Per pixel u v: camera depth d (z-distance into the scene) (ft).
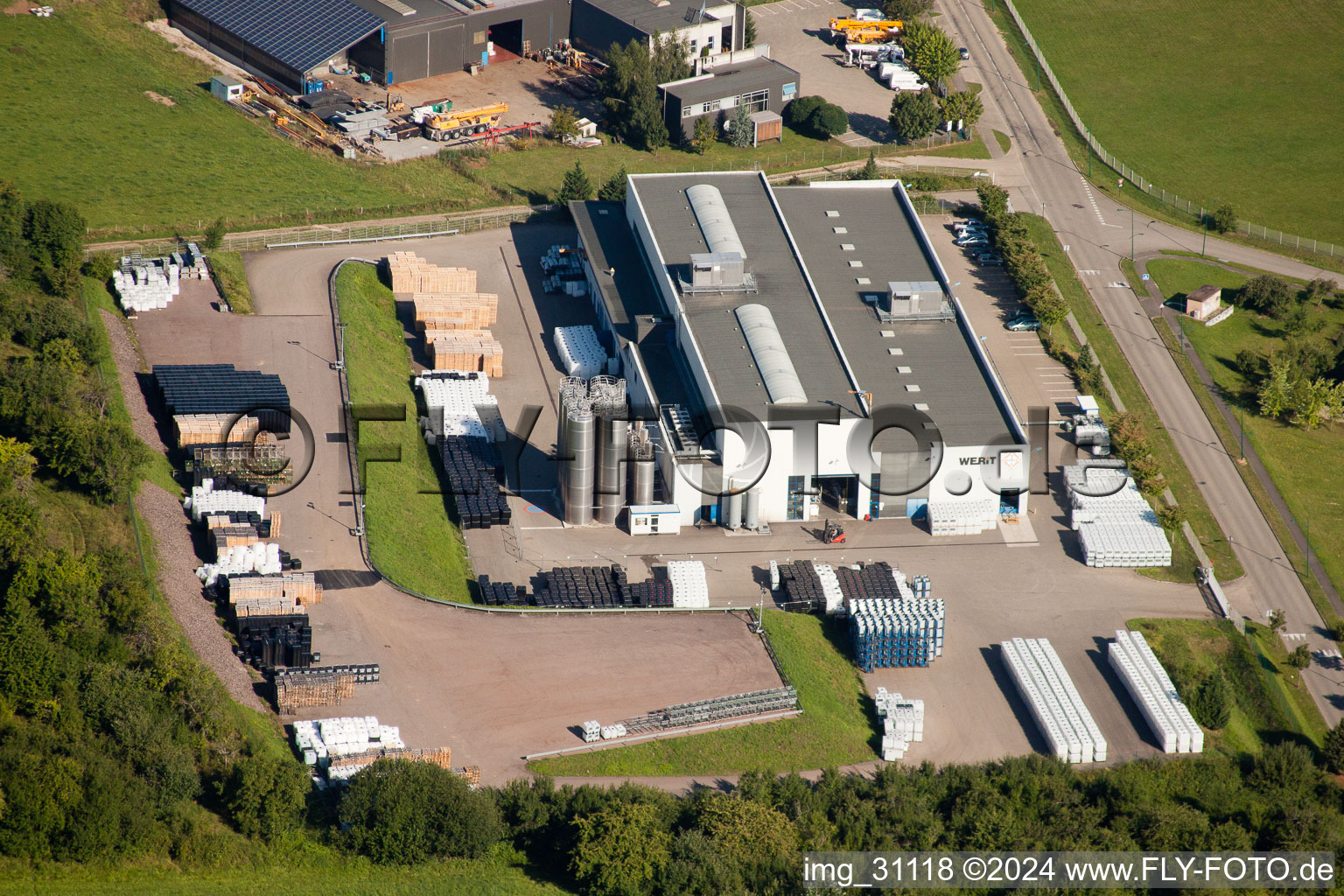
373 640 465.06
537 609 492.54
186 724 405.80
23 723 386.52
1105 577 549.95
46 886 362.33
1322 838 435.53
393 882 386.11
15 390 475.31
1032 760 453.58
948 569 547.08
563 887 392.68
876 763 457.68
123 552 446.19
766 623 501.56
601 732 442.09
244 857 383.86
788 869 396.57
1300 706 510.99
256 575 467.52
